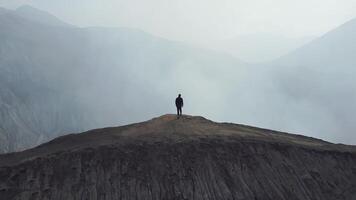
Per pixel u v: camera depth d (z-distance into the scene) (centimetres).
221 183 2872
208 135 3266
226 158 3014
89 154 2972
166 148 3039
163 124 3688
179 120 3806
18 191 2761
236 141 3162
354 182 3073
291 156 3136
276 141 3259
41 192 2753
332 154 3234
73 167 2889
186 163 2947
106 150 3008
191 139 3147
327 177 3061
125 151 3009
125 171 2884
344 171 3136
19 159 3128
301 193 2920
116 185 2812
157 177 2862
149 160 2953
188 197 2784
